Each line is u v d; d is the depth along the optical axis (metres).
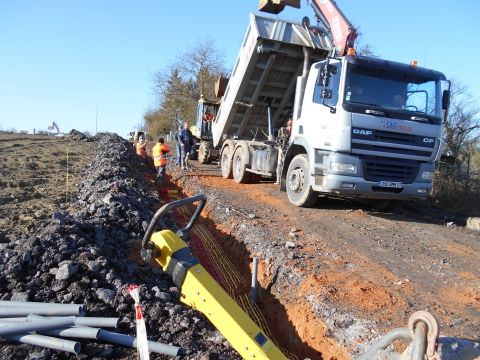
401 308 5.32
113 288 4.80
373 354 2.95
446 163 12.25
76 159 18.09
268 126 13.51
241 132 14.70
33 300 4.35
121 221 7.16
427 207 12.26
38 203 9.12
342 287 5.85
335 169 8.73
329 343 5.02
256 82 12.52
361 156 8.74
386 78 8.90
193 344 4.29
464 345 3.15
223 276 7.20
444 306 5.44
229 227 8.86
